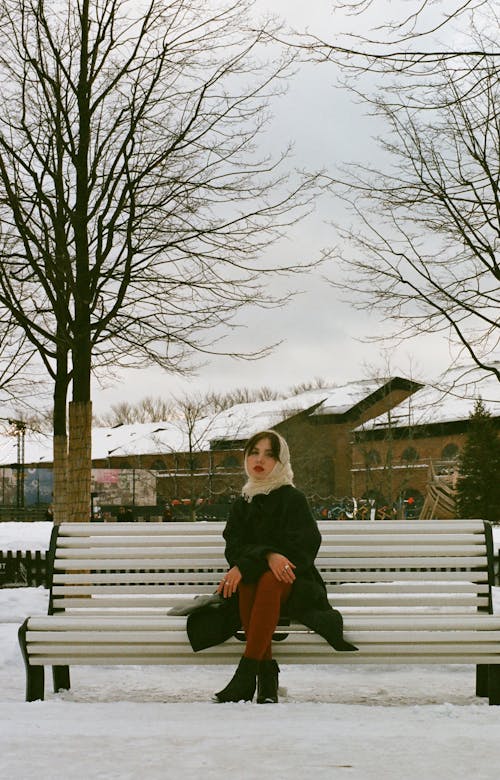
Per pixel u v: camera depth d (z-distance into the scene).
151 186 10.20
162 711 4.02
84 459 9.87
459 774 2.75
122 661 4.63
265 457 4.80
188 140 10.64
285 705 4.26
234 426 80.44
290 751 3.06
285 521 4.71
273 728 3.49
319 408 87.06
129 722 3.65
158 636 4.62
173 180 10.34
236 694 4.43
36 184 9.88
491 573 5.02
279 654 4.64
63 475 11.02
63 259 9.55
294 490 4.78
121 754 3.00
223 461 75.75
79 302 9.98
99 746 3.13
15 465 69.94
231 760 2.92
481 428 49.84
